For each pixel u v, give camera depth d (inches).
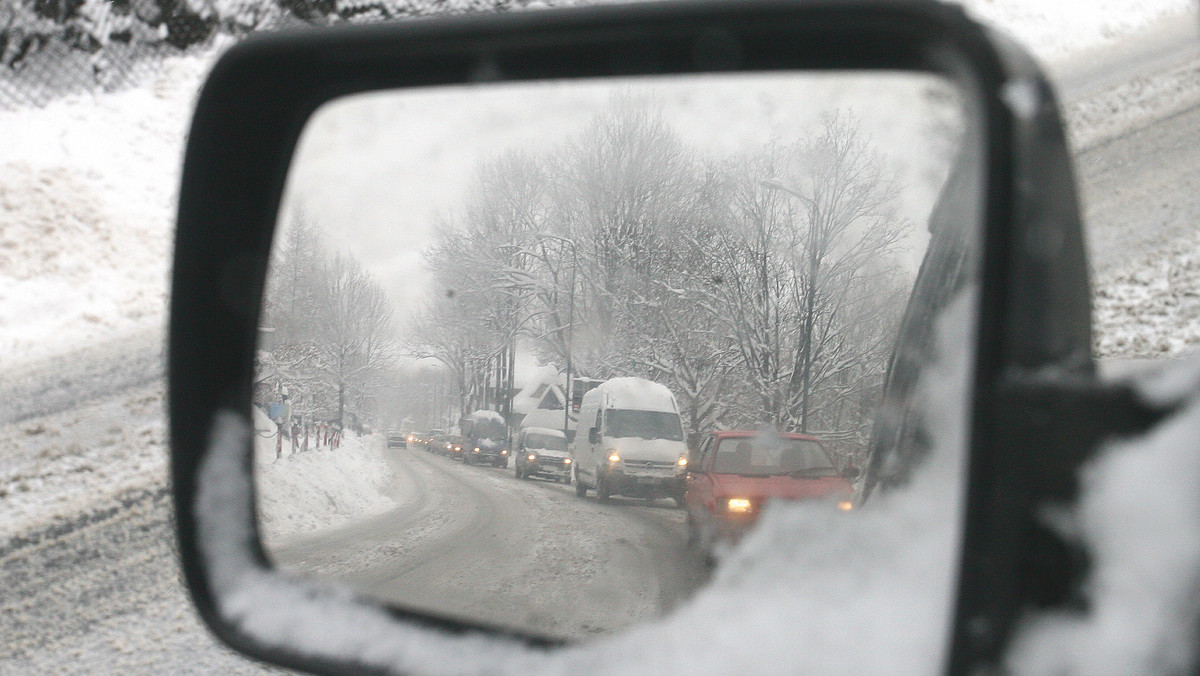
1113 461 38.4
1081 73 631.2
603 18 70.6
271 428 499.5
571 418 921.5
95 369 431.2
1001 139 44.6
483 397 1456.7
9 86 788.6
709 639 53.4
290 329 541.6
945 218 73.2
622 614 97.5
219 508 77.4
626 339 605.9
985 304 43.3
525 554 222.2
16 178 635.5
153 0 818.2
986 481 41.4
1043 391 40.8
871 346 133.6
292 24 747.4
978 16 48.6
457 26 81.7
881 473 73.2
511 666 61.5
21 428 365.4
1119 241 378.0
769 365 272.8
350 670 65.2
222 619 71.2
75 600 221.0
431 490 581.0
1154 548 36.3
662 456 521.3
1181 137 485.4
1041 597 39.5
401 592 69.8
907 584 47.1
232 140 88.0
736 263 324.5
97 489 305.3
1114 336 296.5
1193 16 735.1
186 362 80.5
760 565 55.4
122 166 691.4
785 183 272.5
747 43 62.1
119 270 563.8
